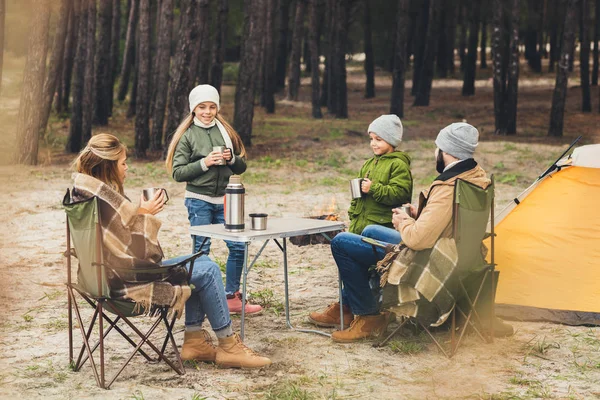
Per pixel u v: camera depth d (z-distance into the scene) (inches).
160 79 737.0
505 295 243.3
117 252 169.0
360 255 205.6
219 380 179.0
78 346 203.5
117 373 173.2
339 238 208.5
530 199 252.2
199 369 186.4
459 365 190.2
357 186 218.1
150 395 167.9
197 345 190.4
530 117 1141.7
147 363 190.7
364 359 195.2
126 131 908.6
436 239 191.0
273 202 482.3
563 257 241.4
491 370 186.5
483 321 211.5
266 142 837.8
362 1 1443.2
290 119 1093.1
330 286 277.1
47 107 674.2
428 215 189.6
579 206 244.2
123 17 1456.7
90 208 165.5
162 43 730.8
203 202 232.5
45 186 521.7
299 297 261.4
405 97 1449.3
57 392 168.9
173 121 682.8
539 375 183.6
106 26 929.5
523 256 245.4
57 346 203.0
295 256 327.9
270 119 1085.8
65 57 1004.6
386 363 192.2
